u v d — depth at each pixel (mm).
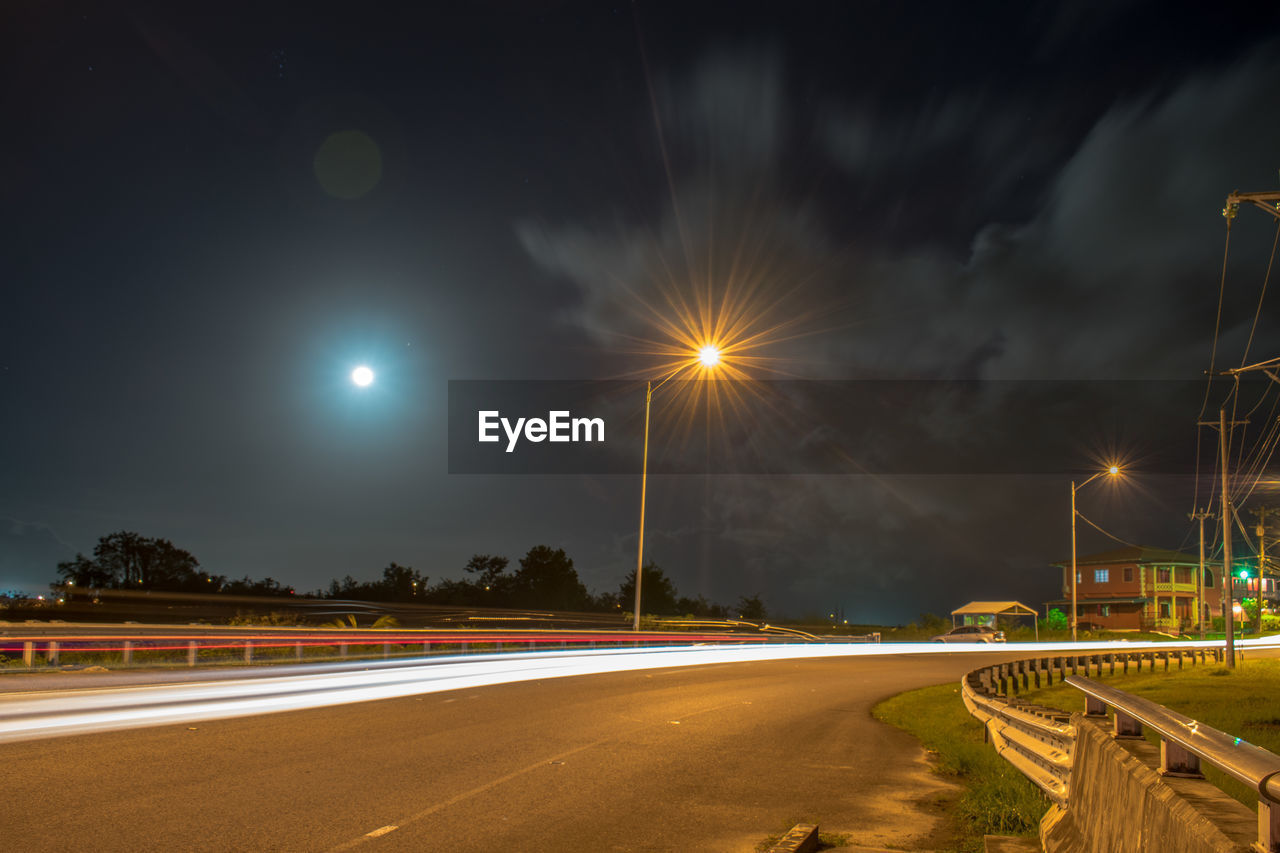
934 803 9250
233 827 6984
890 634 77312
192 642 23531
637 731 13820
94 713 13625
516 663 31062
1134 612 83500
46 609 42750
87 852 6172
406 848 6598
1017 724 9070
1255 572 81500
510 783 9289
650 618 64500
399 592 79312
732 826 7828
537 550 85000
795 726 15531
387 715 14602
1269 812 2436
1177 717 3549
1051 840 5379
